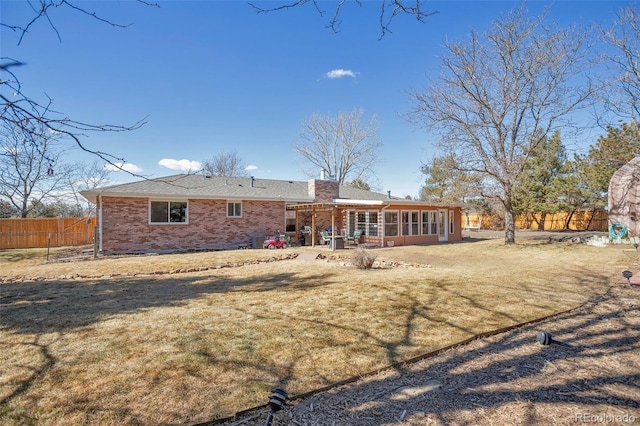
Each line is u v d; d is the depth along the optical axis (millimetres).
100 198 14438
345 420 2689
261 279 8719
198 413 2764
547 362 3750
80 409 2811
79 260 12625
